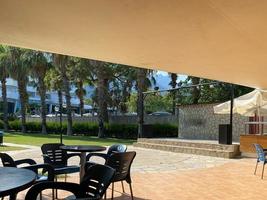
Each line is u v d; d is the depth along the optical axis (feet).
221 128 47.19
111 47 14.35
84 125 96.43
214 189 23.82
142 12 9.83
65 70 92.43
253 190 23.58
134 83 110.11
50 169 15.23
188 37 12.42
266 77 22.43
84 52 15.55
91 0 9.11
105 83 98.89
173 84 106.22
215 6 9.16
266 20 10.23
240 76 22.13
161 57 16.19
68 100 94.68
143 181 26.48
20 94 106.73
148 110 108.47
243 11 9.52
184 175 29.68
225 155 44.24
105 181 10.16
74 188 10.89
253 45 13.37
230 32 11.62
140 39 12.91
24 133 104.06
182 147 50.67
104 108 95.91
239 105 40.83
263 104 38.73
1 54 103.45
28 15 10.55
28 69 98.84
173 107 101.30
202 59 16.46
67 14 10.29
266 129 53.98
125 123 93.35
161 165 36.06
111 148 21.29
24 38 13.29
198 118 63.46
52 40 13.44
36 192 10.55
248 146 42.50
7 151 46.80
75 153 21.11
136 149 55.36
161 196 21.42
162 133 79.30
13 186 8.74
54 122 105.19
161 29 11.50
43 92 103.14
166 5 9.23
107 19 10.60
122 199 20.21
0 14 10.61
